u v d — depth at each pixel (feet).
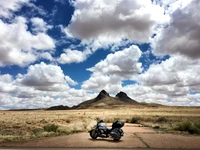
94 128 47.78
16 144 39.91
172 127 70.54
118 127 46.26
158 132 60.49
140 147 37.70
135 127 79.46
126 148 36.78
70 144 39.96
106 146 38.32
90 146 38.22
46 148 36.29
